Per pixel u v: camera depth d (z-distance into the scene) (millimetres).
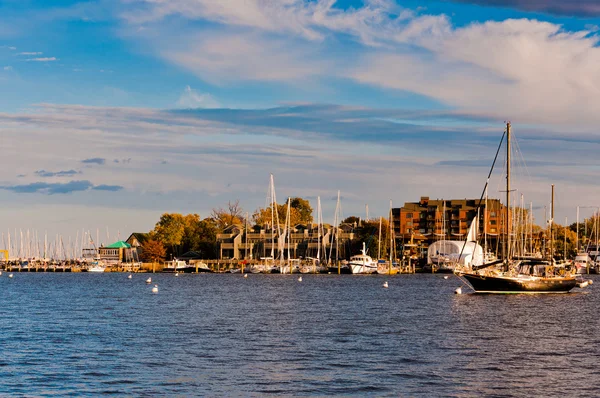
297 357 53812
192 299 116062
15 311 92750
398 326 73250
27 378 46250
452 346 59250
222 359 52938
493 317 82125
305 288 148875
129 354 55031
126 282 185625
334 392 42844
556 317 82125
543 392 43000
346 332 68250
